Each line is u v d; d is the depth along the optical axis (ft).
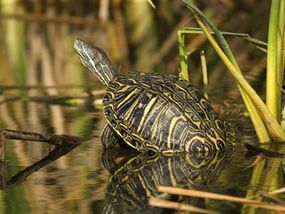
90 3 59.82
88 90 33.06
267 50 22.17
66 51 44.73
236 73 21.47
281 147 21.79
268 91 22.07
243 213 15.61
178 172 19.53
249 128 24.66
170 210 16.10
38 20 54.80
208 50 41.70
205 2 56.65
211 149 21.43
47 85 35.17
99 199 17.19
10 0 60.59
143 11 57.52
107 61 25.45
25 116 27.76
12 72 39.37
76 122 26.43
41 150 22.63
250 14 52.60
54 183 18.78
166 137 21.53
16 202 17.12
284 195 16.78
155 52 42.24
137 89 22.30
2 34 50.44
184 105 21.79
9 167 20.61
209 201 16.56
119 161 21.01
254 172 19.24
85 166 20.54
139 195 17.47
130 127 21.83
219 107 27.86
